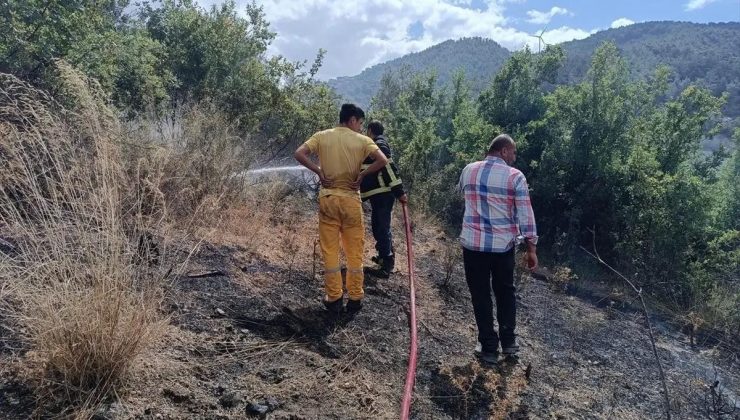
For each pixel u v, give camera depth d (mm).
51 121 3580
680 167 9398
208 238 5070
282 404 3188
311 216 7250
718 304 7293
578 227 9219
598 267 8641
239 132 8297
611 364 4977
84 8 6125
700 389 4723
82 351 2842
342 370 3746
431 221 9148
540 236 9680
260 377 3412
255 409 3051
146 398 2939
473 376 4117
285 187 7559
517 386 4020
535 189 9883
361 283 4770
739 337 6371
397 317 4918
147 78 7160
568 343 5289
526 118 11664
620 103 9711
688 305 7434
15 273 3076
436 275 6512
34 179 3379
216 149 6180
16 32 5410
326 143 4625
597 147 9578
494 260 4398
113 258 3096
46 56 5473
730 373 5285
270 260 5355
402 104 13555
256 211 6305
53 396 2752
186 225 4957
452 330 4996
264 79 10562
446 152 12031
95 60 6020
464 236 4430
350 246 4730
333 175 4613
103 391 2863
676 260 8164
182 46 10875
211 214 5344
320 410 3232
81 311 2859
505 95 12016
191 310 3945
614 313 6582
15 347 3008
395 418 3357
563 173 9773
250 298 4422
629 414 4059
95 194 3379
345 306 4840
